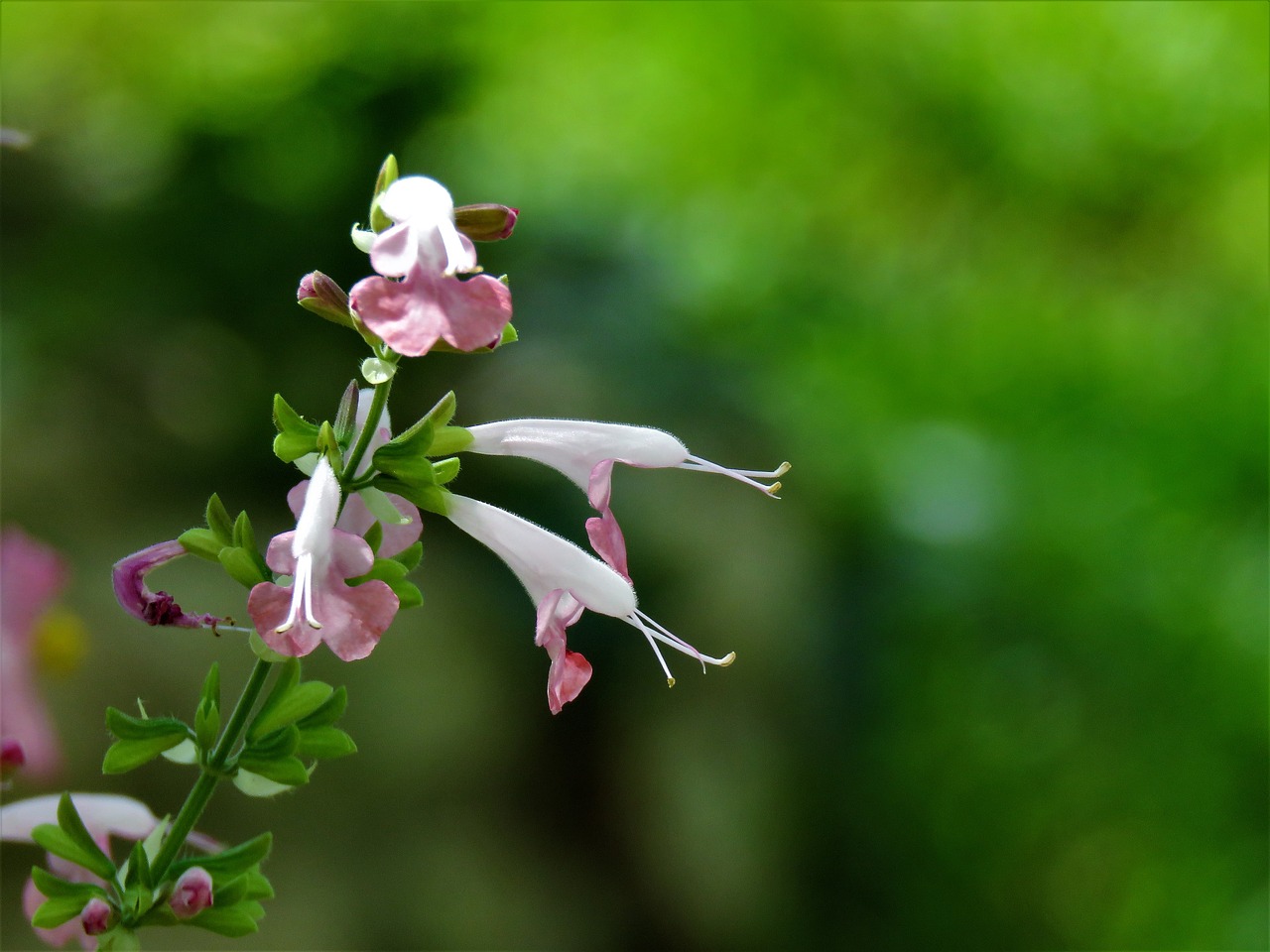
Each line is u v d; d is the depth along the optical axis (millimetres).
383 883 893
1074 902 1229
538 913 937
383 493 359
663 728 1024
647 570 1031
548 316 1185
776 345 1376
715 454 1125
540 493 1034
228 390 1119
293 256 1227
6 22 1333
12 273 1136
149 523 984
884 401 1387
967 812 1218
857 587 1191
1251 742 1232
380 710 930
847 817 1133
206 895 363
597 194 1386
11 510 934
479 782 954
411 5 1356
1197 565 1290
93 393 1064
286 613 344
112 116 1300
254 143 1274
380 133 1338
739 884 1031
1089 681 1270
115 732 363
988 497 1316
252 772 364
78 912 364
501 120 1386
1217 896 1186
